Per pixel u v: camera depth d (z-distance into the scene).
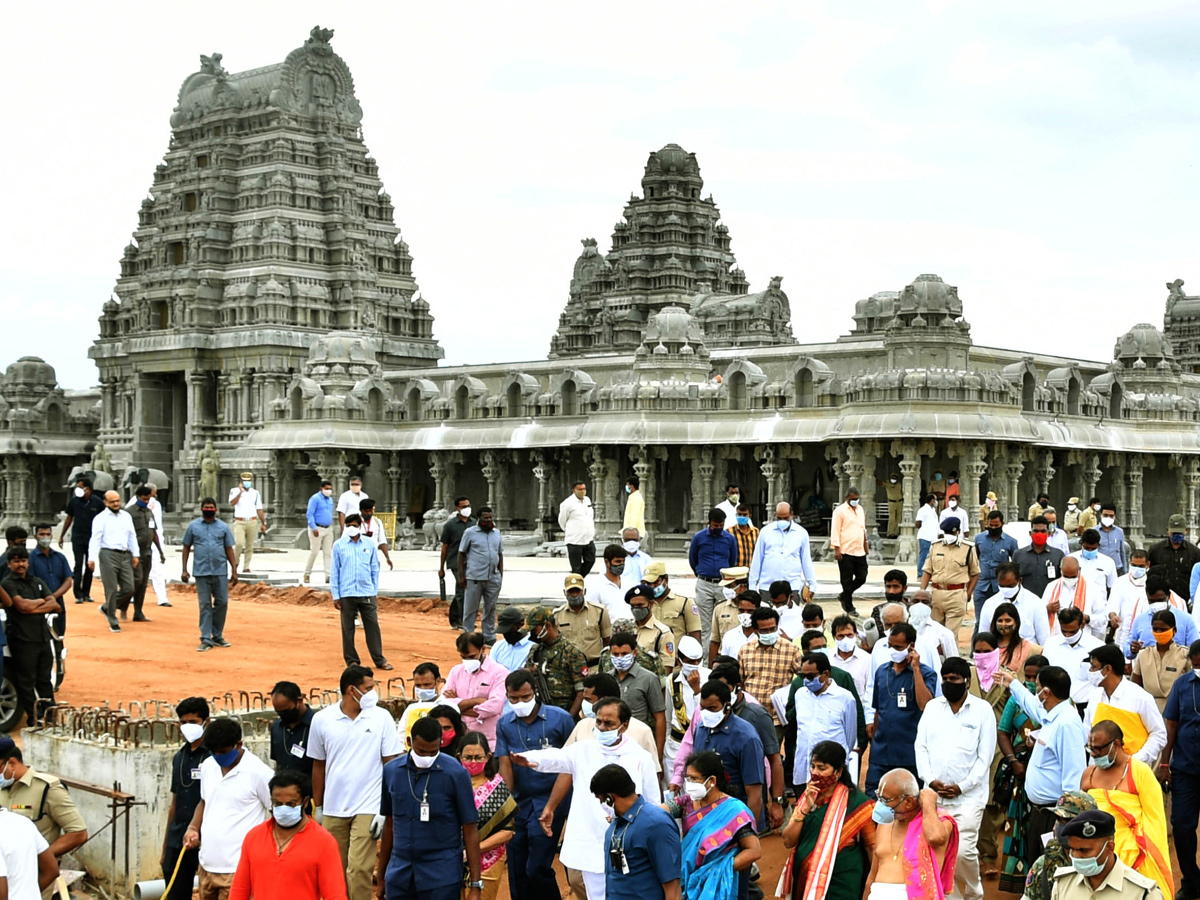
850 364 78.00
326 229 112.94
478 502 93.06
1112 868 15.42
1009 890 21.62
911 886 16.52
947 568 31.59
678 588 53.28
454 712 20.11
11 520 117.75
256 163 113.50
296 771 16.28
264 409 105.31
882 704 21.83
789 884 17.58
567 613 25.28
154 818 23.31
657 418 78.44
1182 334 138.62
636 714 21.19
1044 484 77.12
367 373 96.94
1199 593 28.97
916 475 67.44
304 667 34.81
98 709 25.34
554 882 19.84
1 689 27.48
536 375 91.56
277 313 106.69
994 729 19.72
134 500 42.91
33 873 16.09
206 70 119.38
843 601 38.62
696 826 16.86
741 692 20.02
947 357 69.94
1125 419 85.06
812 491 78.00
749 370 78.06
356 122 118.69
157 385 114.19
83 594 47.81
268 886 16.28
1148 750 20.97
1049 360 84.50
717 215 127.50
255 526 57.12
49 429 119.62
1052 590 29.09
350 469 92.00
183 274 110.62
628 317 120.44
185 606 48.34
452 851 18.02
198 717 19.84
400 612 47.75
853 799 17.45
